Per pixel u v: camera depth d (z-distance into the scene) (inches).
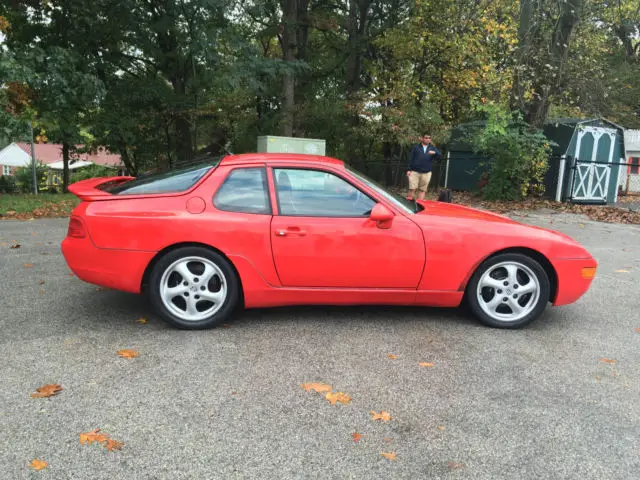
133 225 153.7
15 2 709.9
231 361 136.6
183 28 701.9
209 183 160.1
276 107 922.7
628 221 482.3
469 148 749.9
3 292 194.5
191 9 639.8
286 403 114.9
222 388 121.0
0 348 141.0
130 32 736.3
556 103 651.5
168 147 883.4
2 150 2378.2
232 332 158.7
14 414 106.9
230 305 159.3
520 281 170.1
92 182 179.3
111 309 177.6
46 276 219.8
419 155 478.0
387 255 160.1
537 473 92.3
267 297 161.3
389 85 856.9
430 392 122.2
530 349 152.3
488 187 623.2
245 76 670.5
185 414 108.9
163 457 93.8
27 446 96.0
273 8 729.0
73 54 637.3
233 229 155.6
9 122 593.3
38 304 181.2
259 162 163.8
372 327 166.9
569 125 636.1
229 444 98.5
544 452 98.9
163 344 147.1
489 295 171.5
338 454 96.3
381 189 175.3
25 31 745.6
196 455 94.7
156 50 751.7
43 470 89.2
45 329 156.6
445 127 773.3
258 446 98.2
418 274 162.4
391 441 101.3
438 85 853.2
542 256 168.1
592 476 91.8
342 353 144.3
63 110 679.7
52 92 588.4
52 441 97.7
